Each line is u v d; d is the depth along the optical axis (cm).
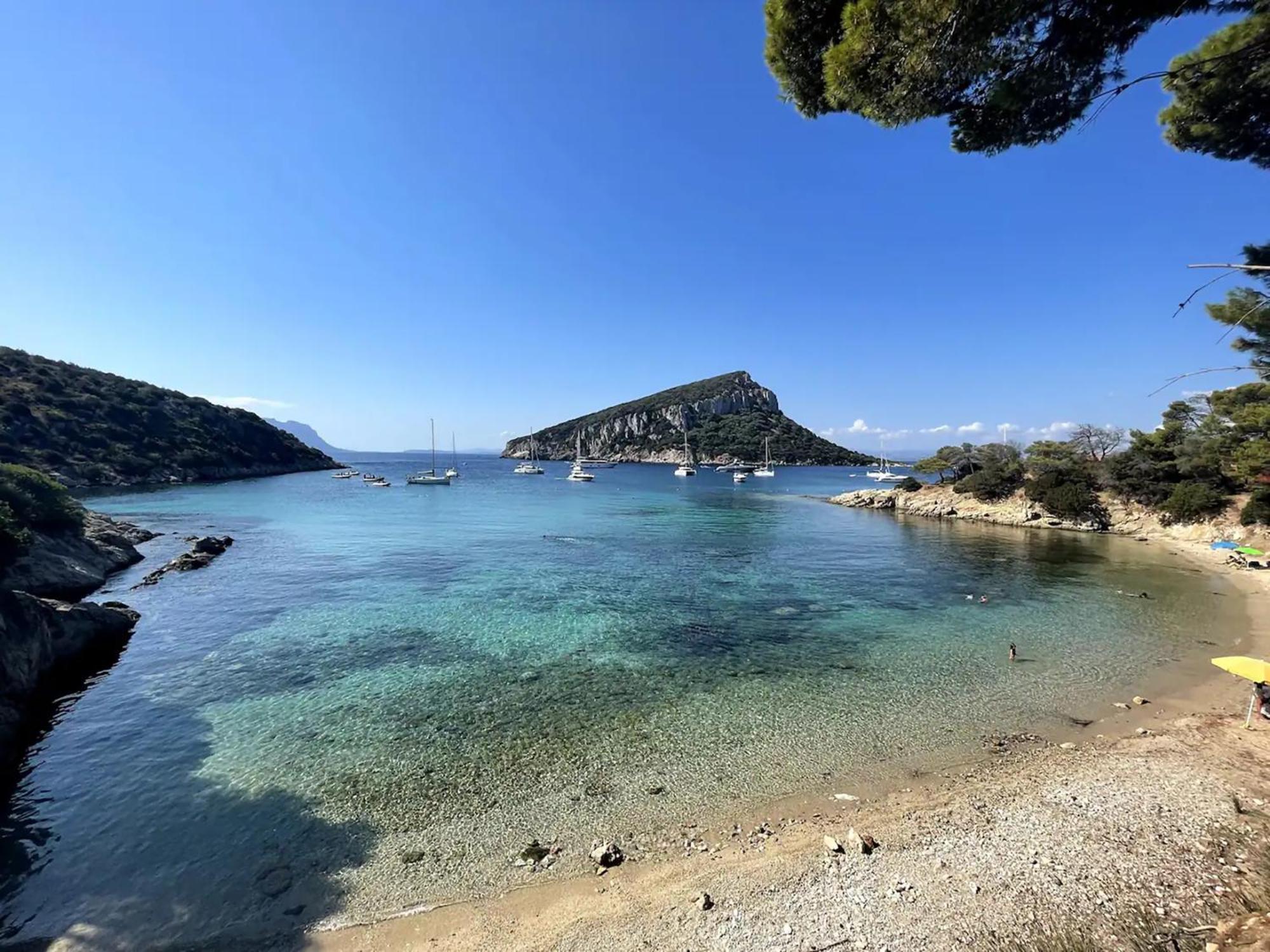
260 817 1043
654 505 8088
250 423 16338
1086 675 1739
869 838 932
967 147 929
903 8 736
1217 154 1020
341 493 9975
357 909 823
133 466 10631
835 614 2484
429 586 3006
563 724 1425
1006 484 6700
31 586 2491
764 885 836
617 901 823
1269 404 3847
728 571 3459
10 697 1405
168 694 1616
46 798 1103
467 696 1609
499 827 1010
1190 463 4853
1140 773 1112
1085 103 843
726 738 1346
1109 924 717
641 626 2289
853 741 1327
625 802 1085
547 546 4412
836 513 7081
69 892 856
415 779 1171
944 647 2031
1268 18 791
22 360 11488
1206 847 863
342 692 1627
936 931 726
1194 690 1606
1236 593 2845
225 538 4319
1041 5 731
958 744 1300
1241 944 636
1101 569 3500
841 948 711
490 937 767
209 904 833
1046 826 944
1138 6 738
